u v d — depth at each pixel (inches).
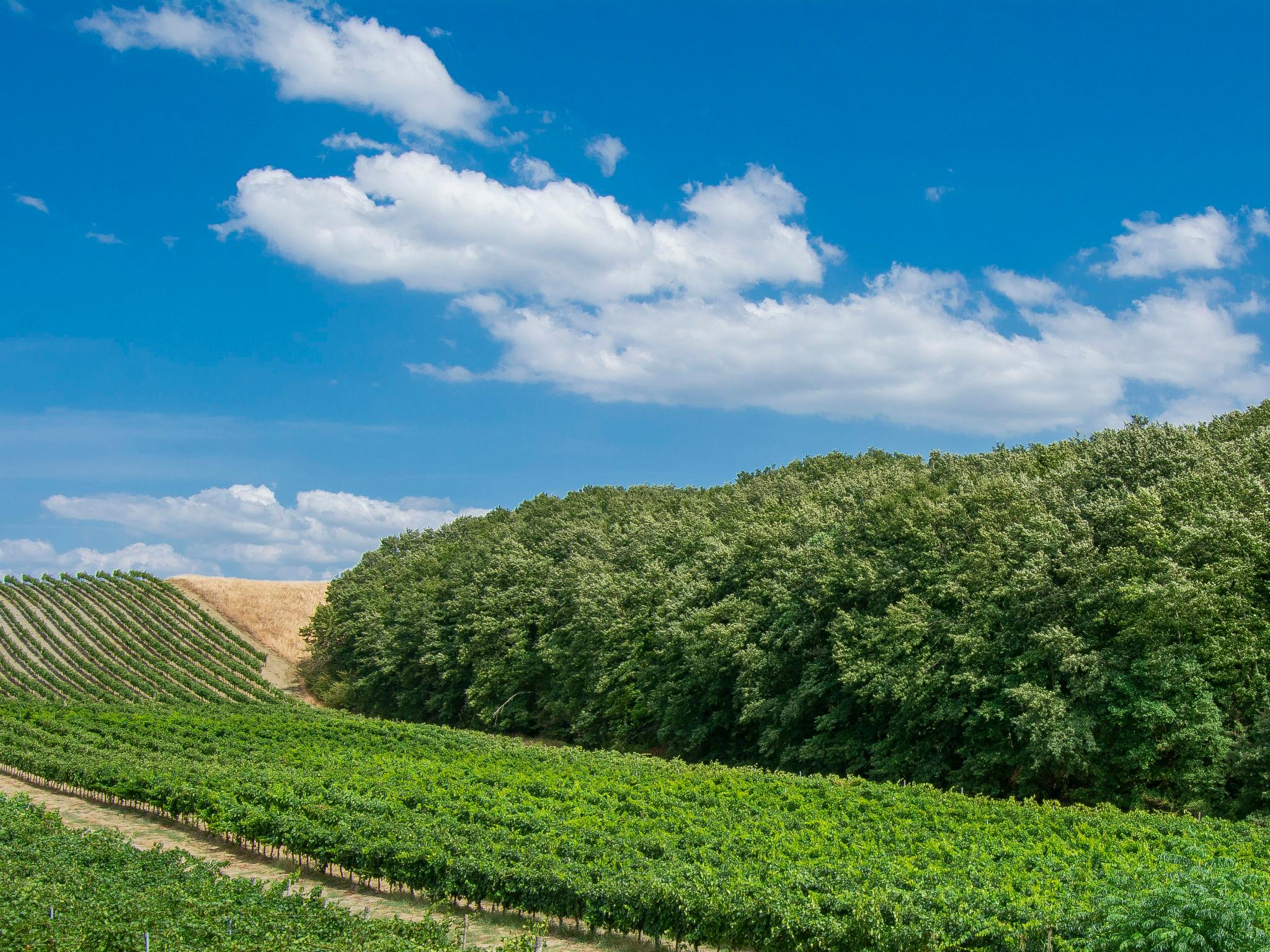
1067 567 1652.3
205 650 3973.9
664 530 2967.5
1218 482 1685.5
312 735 2413.9
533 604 2979.8
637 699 2429.9
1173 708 1483.8
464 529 4360.2
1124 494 1823.3
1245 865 995.9
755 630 2174.0
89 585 4773.6
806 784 1659.7
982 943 863.7
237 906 964.0
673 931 976.3
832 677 1956.2
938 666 1752.0
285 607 4648.1
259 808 1438.2
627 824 1352.1
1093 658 1547.7
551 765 1939.0
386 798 1531.7
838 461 3548.2
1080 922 839.1
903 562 1964.8
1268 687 1472.7
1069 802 1654.8
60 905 938.7
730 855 1146.7
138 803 1797.5
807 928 908.0
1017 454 2596.0
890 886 976.9
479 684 2965.1
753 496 3223.4
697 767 1916.8
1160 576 1533.0
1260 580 1585.9
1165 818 1348.4
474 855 1165.7
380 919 1005.8
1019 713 1632.6
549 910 1066.7
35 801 1852.9
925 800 1493.6
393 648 3368.6
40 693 3427.7
